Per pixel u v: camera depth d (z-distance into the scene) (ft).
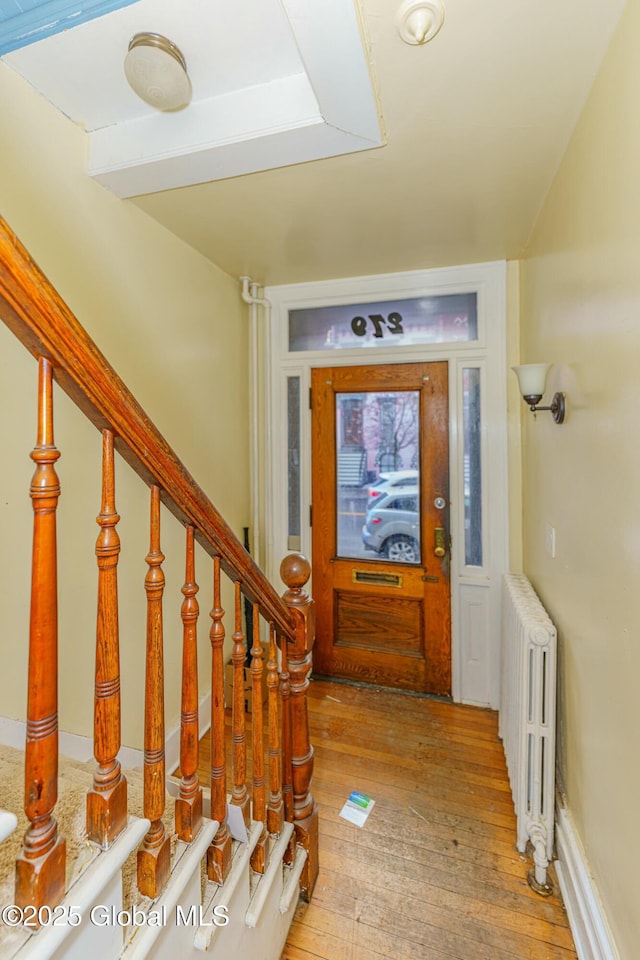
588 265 4.25
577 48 3.76
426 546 8.75
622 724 3.53
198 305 7.59
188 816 3.06
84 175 5.19
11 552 4.58
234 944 3.43
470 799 6.15
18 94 4.37
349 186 5.73
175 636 6.90
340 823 5.75
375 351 8.83
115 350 5.71
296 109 4.52
